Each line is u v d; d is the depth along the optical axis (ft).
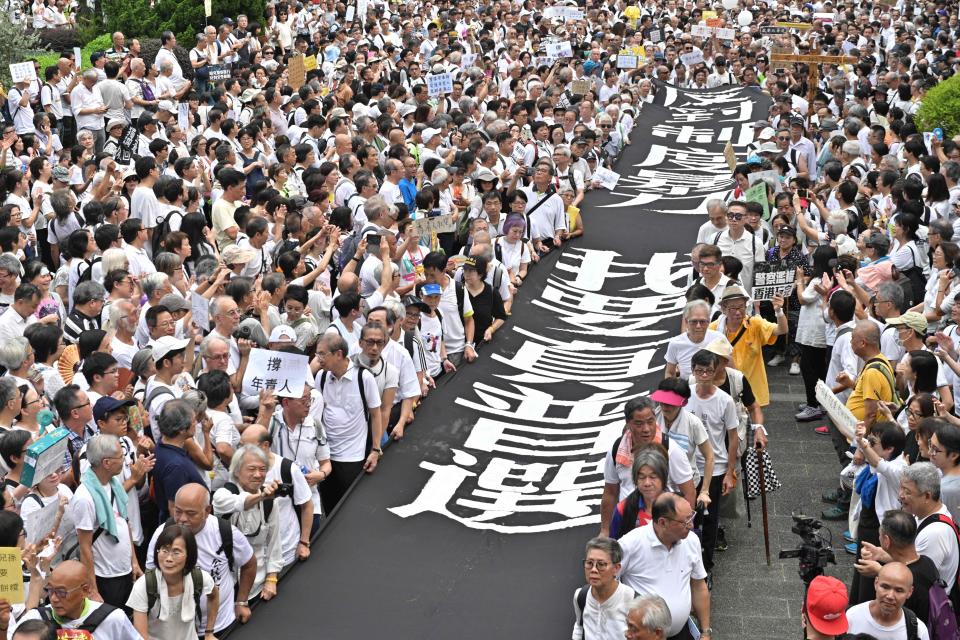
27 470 24.08
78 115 59.93
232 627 26.53
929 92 65.62
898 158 58.70
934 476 26.25
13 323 33.78
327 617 27.32
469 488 33.04
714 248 38.45
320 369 32.91
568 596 28.37
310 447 31.14
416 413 36.22
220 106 62.34
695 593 25.91
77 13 97.55
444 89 65.36
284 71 71.61
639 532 25.38
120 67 64.85
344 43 86.12
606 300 46.73
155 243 42.19
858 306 37.91
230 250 38.65
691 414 30.19
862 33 103.81
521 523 31.40
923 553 25.89
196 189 43.29
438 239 47.52
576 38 93.61
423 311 38.14
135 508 27.86
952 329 36.47
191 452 28.02
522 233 46.57
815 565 25.94
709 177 63.31
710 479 30.30
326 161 49.98
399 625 27.22
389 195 46.52
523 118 58.59
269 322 34.55
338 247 40.88
